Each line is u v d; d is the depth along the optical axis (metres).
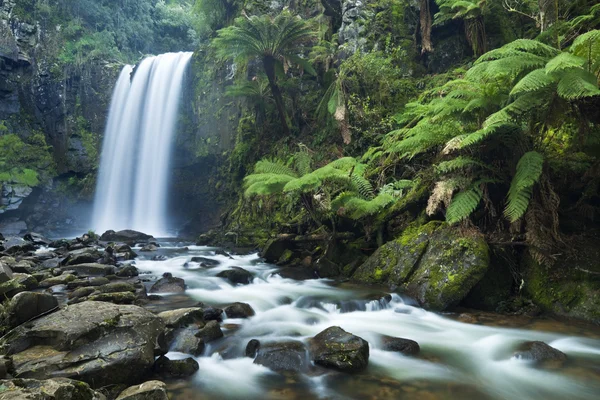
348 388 3.93
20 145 22.28
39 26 24.78
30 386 2.92
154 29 34.03
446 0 11.75
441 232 7.37
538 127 6.86
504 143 6.83
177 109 22.28
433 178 8.02
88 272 8.54
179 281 7.72
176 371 4.11
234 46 13.38
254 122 17.52
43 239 14.44
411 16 14.13
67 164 23.41
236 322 5.76
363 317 6.23
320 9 17.06
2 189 20.81
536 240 6.21
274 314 6.20
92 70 24.84
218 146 19.83
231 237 14.88
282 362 4.36
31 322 4.20
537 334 5.41
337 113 11.98
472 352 4.88
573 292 6.04
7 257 9.37
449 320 6.07
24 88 23.55
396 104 12.27
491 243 6.82
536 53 6.41
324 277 8.80
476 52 12.07
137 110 23.56
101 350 3.78
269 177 9.12
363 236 9.49
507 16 12.02
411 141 7.49
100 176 23.41
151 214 22.25
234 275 8.35
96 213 23.14
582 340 5.16
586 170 6.55
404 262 7.53
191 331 4.95
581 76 5.22
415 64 13.34
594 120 6.14
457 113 7.08
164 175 22.17
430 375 4.24
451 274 6.59
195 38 35.94
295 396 3.75
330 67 14.86
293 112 15.73
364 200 8.64
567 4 9.55
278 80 15.34
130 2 31.88
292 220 11.94
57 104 23.97
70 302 5.98
